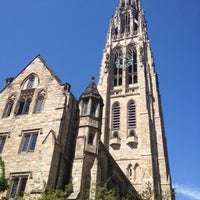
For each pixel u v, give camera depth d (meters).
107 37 113.81
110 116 84.31
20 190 32.50
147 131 75.81
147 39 109.88
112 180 44.38
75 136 38.16
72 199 30.56
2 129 39.09
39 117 38.28
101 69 100.69
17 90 43.34
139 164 70.75
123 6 127.38
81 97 41.88
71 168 34.50
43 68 44.59
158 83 99.62
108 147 76.31
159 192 63.75
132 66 97.44
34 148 35.50
